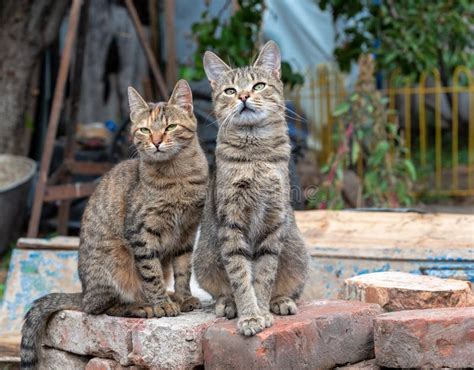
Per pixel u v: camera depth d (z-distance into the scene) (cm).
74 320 170
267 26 423
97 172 291
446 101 453
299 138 268
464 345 151
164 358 156
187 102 172
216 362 153
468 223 224
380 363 155
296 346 152
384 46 337
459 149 450
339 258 204
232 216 161
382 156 279
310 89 400
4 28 316
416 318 152
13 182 293
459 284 171
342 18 413
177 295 171
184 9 378
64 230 291
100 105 389
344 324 158
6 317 210
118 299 169
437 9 341
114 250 169
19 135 324
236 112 163
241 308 156
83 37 289
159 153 166
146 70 392
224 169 162
